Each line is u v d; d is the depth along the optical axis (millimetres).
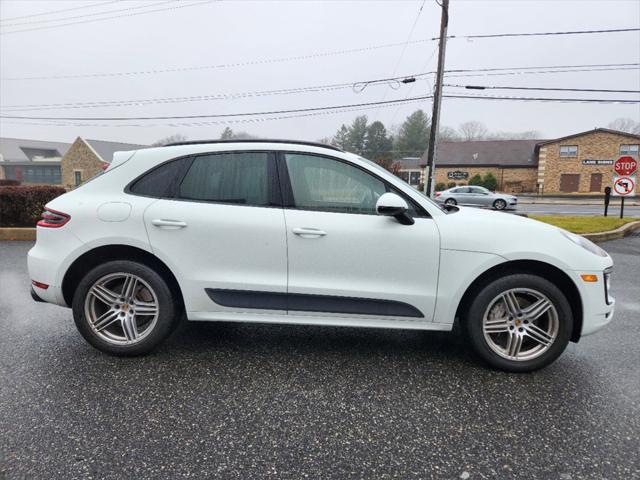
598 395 2684
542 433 2283
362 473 1976
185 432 2260
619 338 3631
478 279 2996
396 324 3018
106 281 3070
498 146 44469
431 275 2926
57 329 3699
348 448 2150
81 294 3047
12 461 2014
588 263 2877
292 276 2988
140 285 3105
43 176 57125
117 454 2076
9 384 2730
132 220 2982
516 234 2908
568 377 2920
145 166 3121
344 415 2438
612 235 9578
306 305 3004
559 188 39094
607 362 3160
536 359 2941
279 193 3016
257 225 2953
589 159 37781
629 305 4582
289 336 3609
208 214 2982
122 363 3053
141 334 3115
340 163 3041
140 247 2988
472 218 3023
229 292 3018
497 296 2902
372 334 3689
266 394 2654
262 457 2074
